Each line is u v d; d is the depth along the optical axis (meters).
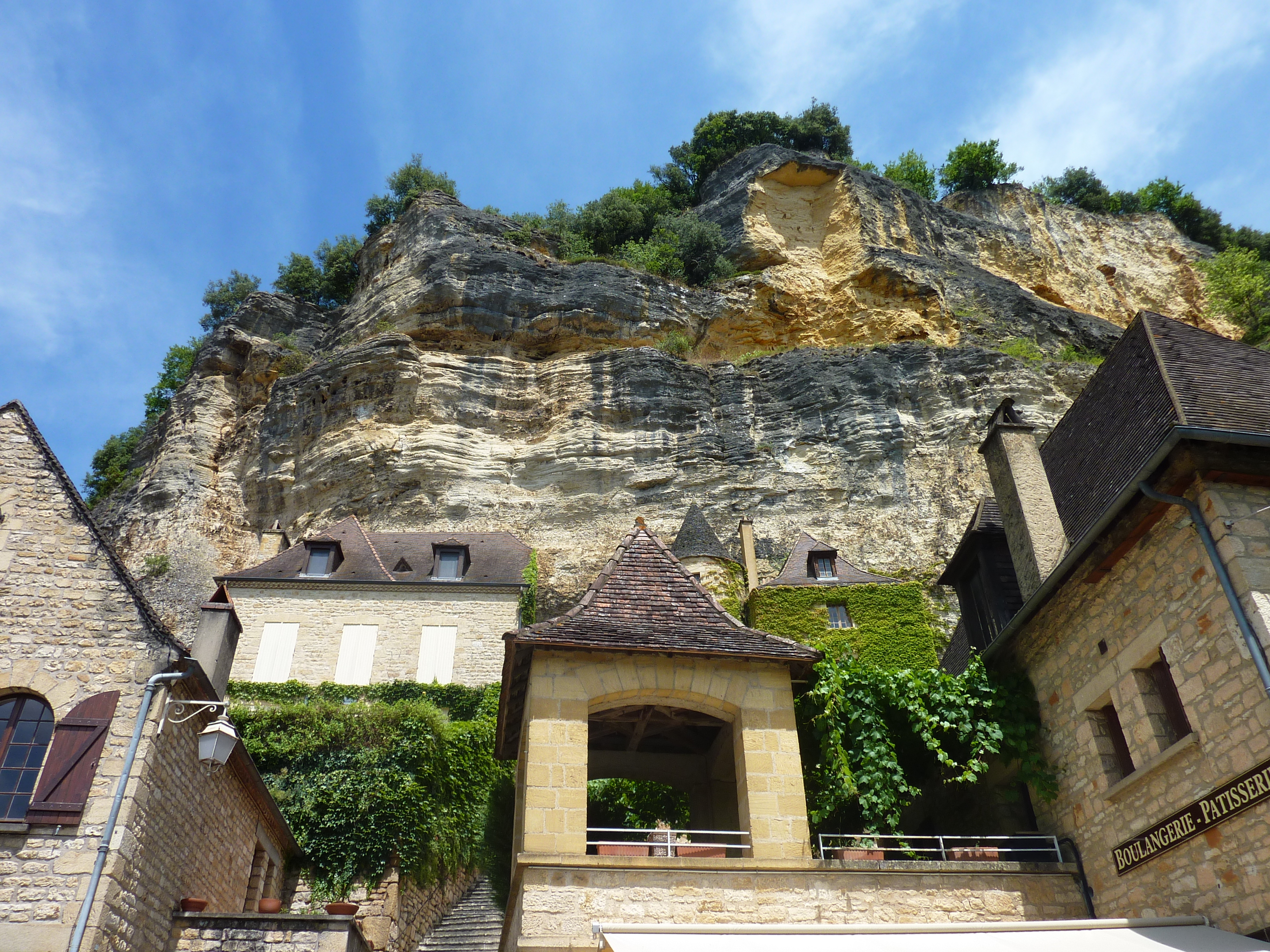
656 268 39.75
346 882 13.86
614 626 9.38
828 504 30.23
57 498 10.75
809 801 9.76
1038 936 7.68
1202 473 7.84
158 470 33.50
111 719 9.44
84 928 8.20
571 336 35.50
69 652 9.83
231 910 11.62
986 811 10.48
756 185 43.81
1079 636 9.34
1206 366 9.72
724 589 26.39
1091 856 8.84
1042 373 32.47
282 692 21.77
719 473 31.17
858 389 32.47
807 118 53.78
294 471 32.47
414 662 22.81
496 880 16.86
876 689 9.93
